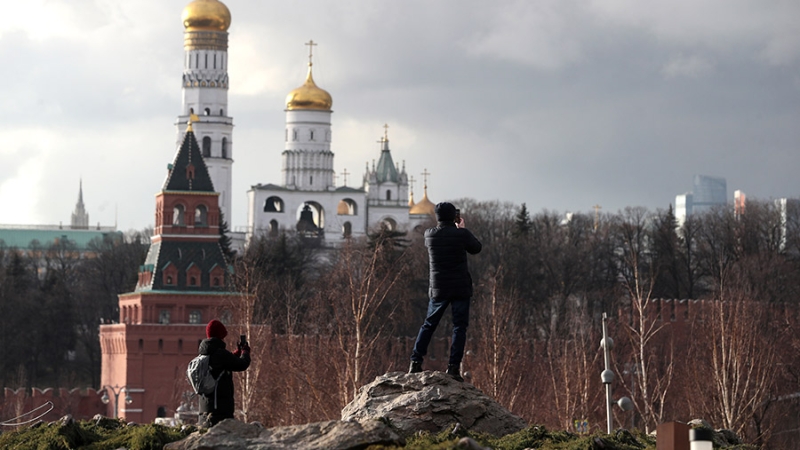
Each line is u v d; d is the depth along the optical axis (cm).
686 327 14462
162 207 17612
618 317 15075
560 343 13575
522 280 19600
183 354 17312
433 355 17175
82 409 17625
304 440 2756
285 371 10231
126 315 18088
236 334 11931
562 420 9756
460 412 3400
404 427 3366
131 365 17200
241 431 2780
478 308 15175
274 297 15938
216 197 17675
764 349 10638
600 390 11331
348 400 8956
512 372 11044
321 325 12606
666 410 11481
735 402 9225
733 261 19800
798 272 18450
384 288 13900
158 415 17200
